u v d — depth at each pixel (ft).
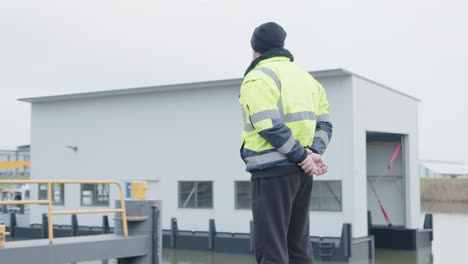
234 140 67.46
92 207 76.43
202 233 68.33
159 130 72.38
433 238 77.82
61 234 76.84
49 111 81.05
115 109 75.72
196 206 69.26
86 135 77.87
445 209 137.59
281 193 9.91
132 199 35.37
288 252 10.60
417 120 73.00
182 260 59.06
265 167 9.87
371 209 72.18
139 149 73.72
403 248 68.03
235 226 66.44
